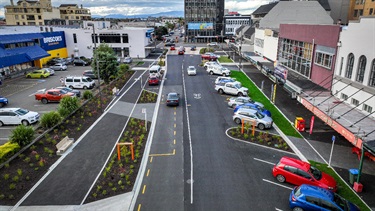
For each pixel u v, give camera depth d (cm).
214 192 1598
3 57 4391
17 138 2077
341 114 2111
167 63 6166
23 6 10062
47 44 5991
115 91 3525
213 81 4416
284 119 2736
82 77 3972
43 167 1856
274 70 3956
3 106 3156
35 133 2386
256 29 6025
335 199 1382
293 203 1412
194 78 4644
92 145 2194
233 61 6250
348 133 1767
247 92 3559
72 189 1622
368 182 1691
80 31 6775
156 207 1473
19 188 1625
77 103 2947
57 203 1502
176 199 1538
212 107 3142
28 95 3628
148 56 7312
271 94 3441
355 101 2314
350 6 6303
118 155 1931
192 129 2512
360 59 2298
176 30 18562
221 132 2444
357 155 2023
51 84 4241
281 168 1688
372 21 2117
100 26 8825
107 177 1739
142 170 1830
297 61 3600
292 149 2128
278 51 4338
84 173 1789
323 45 2878
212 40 11012
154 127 2559
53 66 5384
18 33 5150
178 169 1844
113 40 6919
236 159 1977
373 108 2070
